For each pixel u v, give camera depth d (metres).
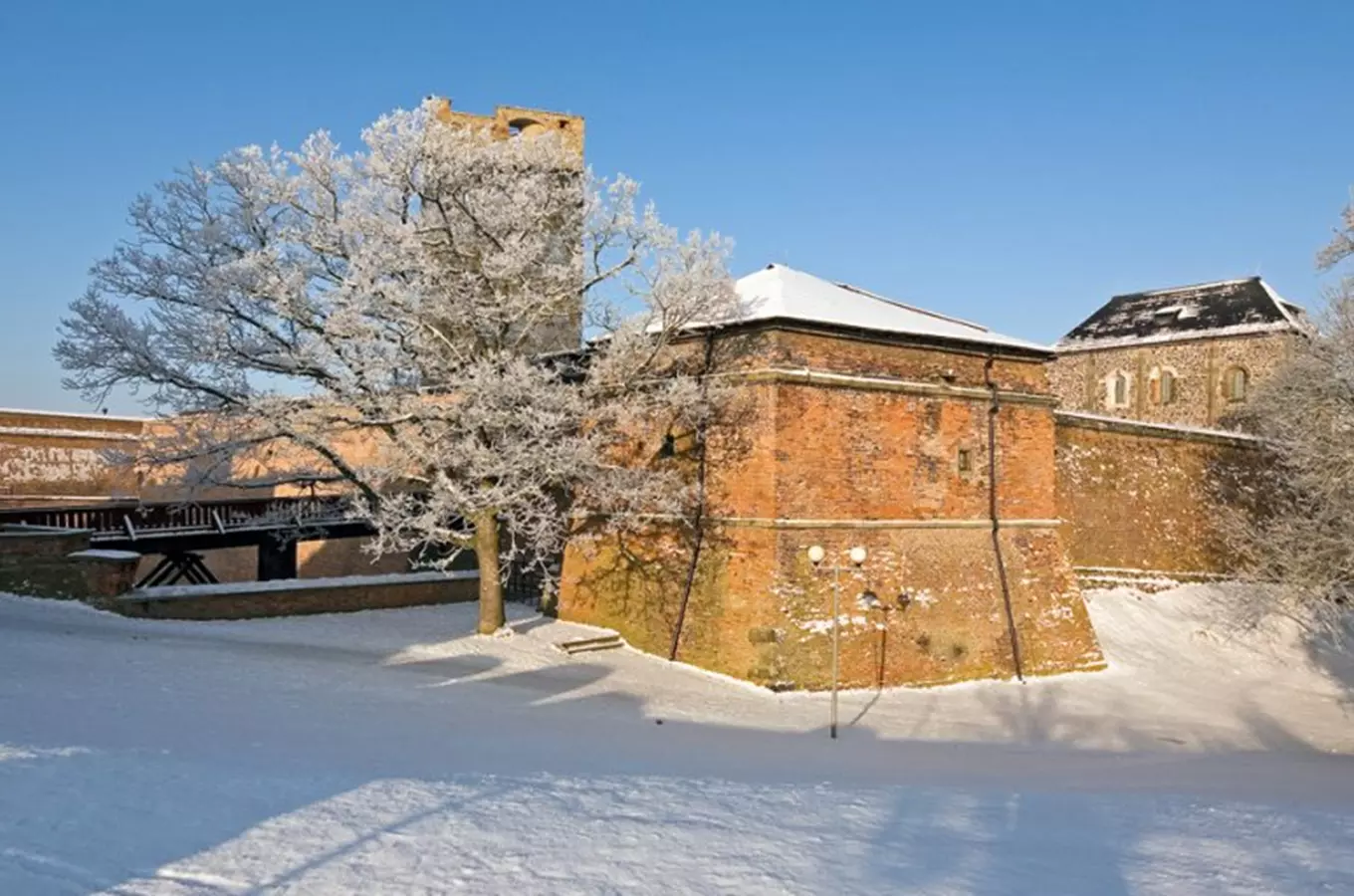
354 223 20.12
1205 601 31.56
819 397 21.75
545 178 21.48
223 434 21.75
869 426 22.47
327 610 24.72
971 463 24.22
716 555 22.12
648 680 20.77
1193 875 9.02
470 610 26.25
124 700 14.45
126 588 22.36
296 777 10.38
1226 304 50.75
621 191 20.91
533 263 20.83
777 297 22.62
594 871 8.05
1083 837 10.26
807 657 21.02
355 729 14.09
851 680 21.50
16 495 39.03
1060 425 30.25
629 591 24.25
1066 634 25.48
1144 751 18.70
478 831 8.88
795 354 21.56
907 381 23.06
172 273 20.84
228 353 20.53
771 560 20.98
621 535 24.66
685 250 20.88
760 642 20.84
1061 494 30.02
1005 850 9.54
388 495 23.72
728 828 9.59
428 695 17.30
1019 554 24.95
